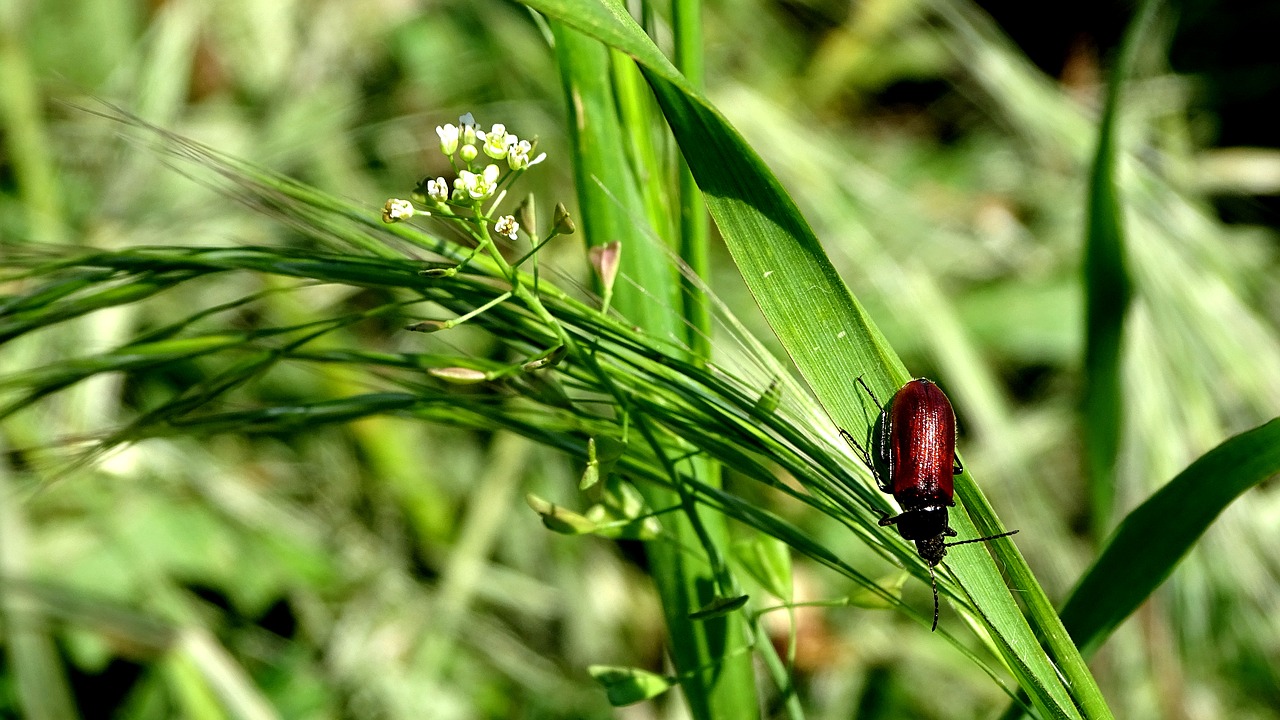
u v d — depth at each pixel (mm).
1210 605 226
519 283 148
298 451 251
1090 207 175
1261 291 263
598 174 161
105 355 153
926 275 275
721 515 162
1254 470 151
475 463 259
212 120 282
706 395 151
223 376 154
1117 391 180
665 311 161
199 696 196
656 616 253
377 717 229
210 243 248
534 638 250
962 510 150
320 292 249
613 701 157
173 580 231
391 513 252
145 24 288
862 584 153
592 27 141
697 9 158
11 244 153
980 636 152
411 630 239
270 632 236
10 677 213
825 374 149
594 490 160
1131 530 155
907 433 165
